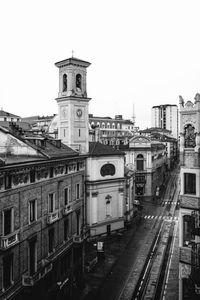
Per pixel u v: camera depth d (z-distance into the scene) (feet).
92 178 179.73
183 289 99.81
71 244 121.49
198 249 89.56
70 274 119.44
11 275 85.30
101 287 121.29
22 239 90.12
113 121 483.51
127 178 202.59
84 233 129.90
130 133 463.01
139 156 285.84
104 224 184.34
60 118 188.65
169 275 128.88
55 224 109.70
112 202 189.98
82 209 135.33
